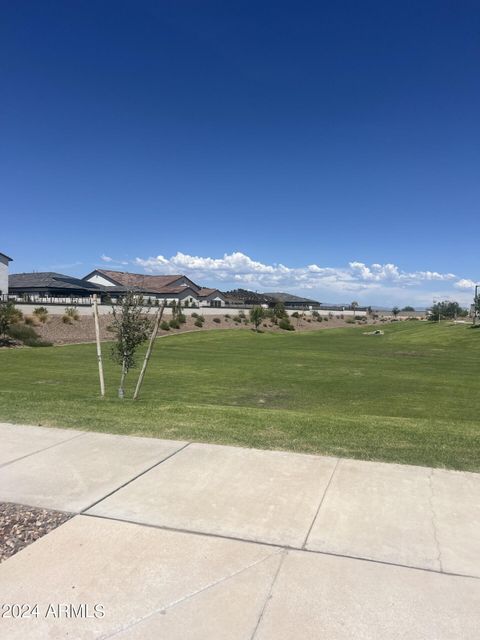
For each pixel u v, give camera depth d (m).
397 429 7.87
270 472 5.51
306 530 4.20
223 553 3.83
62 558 3.76
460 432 7.83
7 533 4.14
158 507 4.62
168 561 3.72
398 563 3.71
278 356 33.91
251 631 2.99
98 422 7.72
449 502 4.75
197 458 5.96
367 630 3.00
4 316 32.84
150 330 13.44
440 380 22.20
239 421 8.01
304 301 144.12
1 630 3.02
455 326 69.94
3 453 6.15
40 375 20.22
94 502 4.73
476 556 3.82
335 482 5.23
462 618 3.11
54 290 77.44
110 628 3.03
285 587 3.41
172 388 17.94
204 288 120.88
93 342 37.50
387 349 43.25
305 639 2.93
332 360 31.81
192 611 3.17
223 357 31.75
